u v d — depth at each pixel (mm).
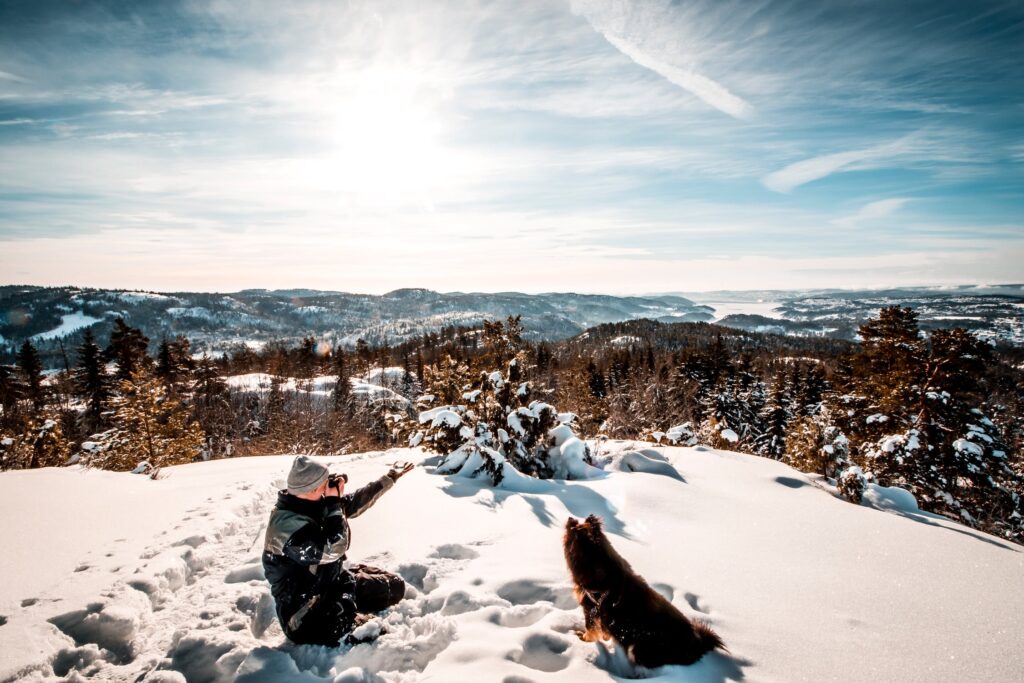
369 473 7750
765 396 40375
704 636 3055
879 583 4031
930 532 5273
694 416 34156
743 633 3268
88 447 14977
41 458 14180
